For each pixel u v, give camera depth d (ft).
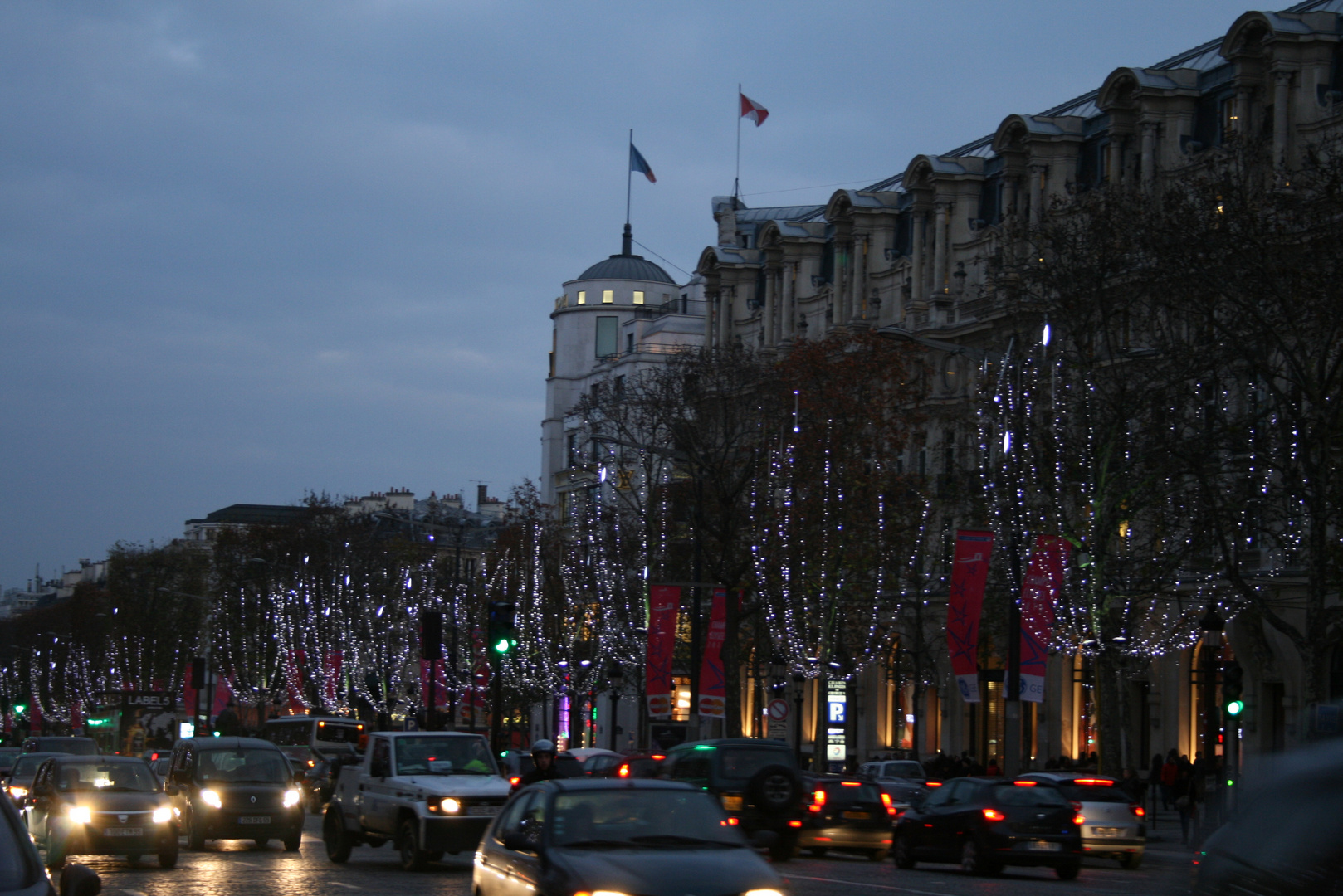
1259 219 144.46
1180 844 151.94
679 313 385.91
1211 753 198.08
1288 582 179.42
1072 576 154.71
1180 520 159.63
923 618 238.68
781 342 290.76
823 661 206.59
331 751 231.09
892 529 206.39
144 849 105.81
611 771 137.49
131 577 490.08
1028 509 157.48
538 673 288.10
